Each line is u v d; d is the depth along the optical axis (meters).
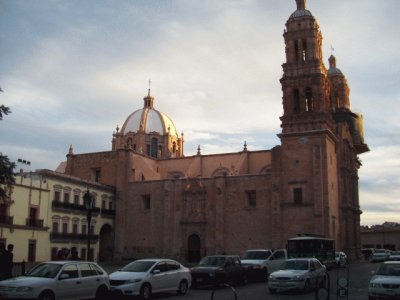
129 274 25.81
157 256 70.69
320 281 30.19
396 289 22.30
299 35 68.00
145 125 98.44
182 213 70.69
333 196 64.94
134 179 77.31
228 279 32.41
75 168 81.38
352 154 78.19
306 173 62.72
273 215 63.25
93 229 70.00
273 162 64.81
